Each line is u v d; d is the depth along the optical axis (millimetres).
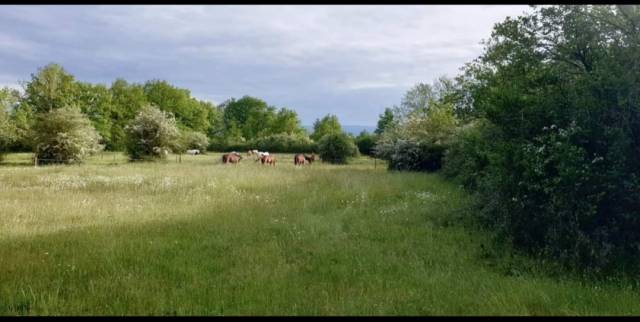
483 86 10078
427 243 6879
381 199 11438
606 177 5504
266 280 5141
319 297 4617
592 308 4301
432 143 21859
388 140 23703
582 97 5969
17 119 37594
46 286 4863
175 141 33188
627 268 5418
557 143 5676
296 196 11734
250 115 83312
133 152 32469
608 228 5773
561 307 4324
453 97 15062
